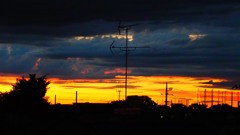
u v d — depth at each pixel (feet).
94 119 291.17
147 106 426.10
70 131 173.88
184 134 204.13
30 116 257.14
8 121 211.41
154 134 199.11
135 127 240.12
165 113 388.98
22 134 168.25
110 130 207.92
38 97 280.72
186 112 437.99
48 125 193.47
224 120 335.26
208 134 205.87
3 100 269.23
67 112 306.35
